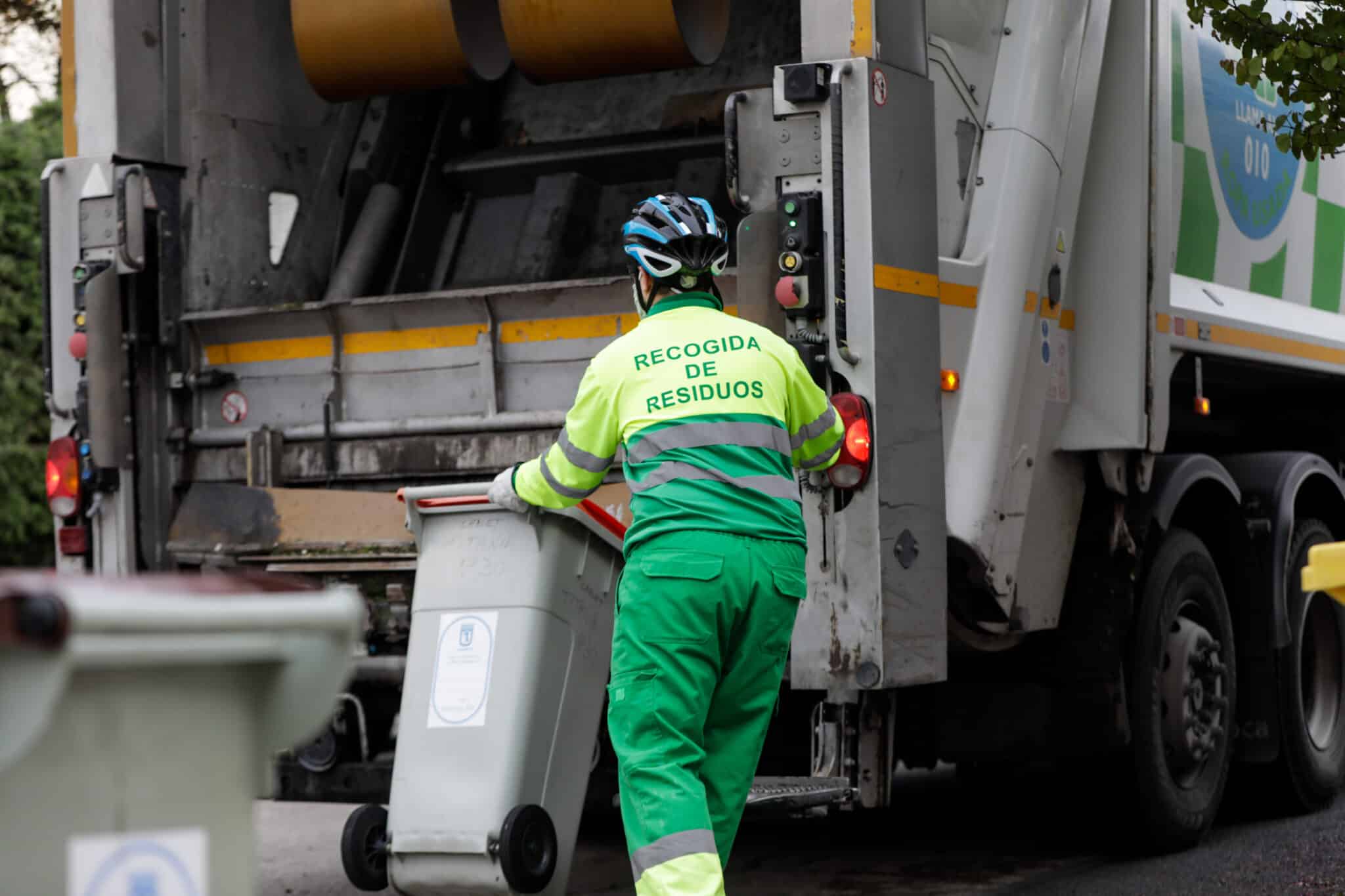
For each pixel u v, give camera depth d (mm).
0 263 40531
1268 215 18844
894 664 11969
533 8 15516
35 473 41406
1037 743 14594
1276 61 14656
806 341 11922
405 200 17500
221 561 14180
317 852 16125
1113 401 15055
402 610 13211
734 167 12305
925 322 12492
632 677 9844
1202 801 15734
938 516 12539
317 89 16594
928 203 12570
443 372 14523
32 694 4336
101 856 4680
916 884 14156
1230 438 20906
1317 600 18469
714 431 10086
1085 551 15117
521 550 11297
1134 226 15180
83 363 15320
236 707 4938
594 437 10367
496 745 11102
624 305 13711
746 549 9898
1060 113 14594
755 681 10133
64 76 15648
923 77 12648
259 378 15383
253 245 16391
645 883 9453
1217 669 16062
